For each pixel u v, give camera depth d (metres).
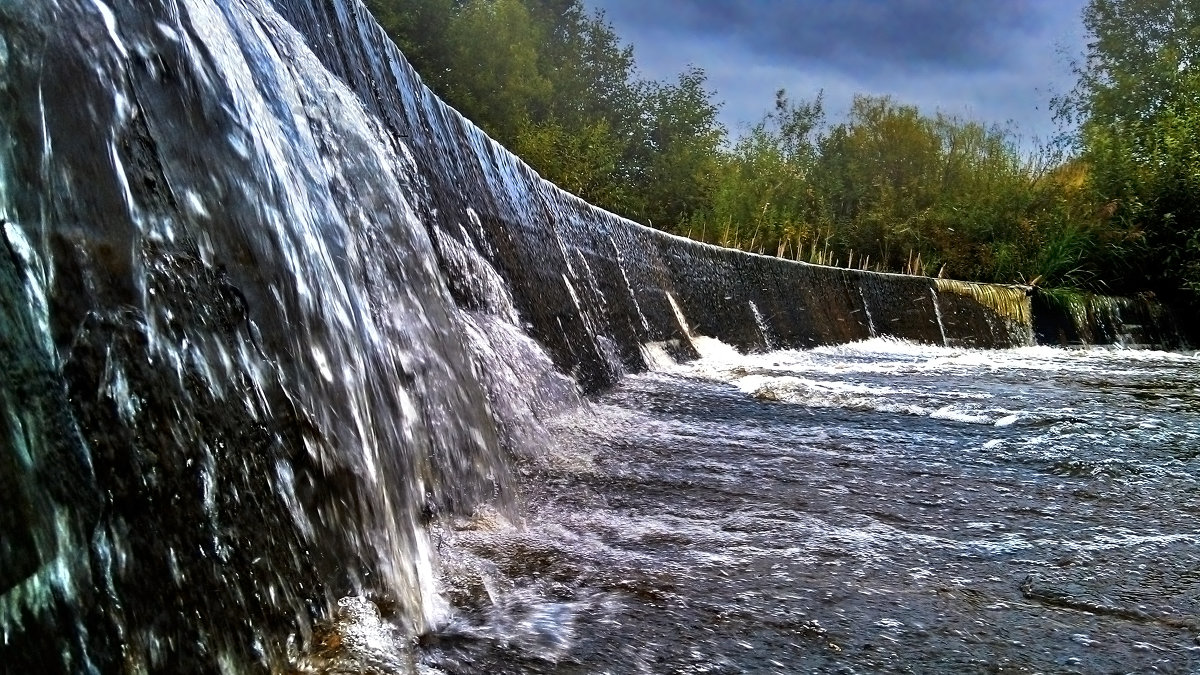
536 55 16.41
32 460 1.00
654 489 2.87
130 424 1.18
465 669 1.53
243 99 1.89
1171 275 15.07
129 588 1.09
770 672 1.56
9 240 1.08
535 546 2.22
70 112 1.27
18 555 0.94
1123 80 20.62
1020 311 13.73
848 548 2.27
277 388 1.56
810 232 16.81
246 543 1.34
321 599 1.49
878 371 7.47
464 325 3.33
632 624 1.75
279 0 3.04
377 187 2.90
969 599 1.92
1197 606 1.90
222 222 1.59
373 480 1.82
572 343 5.10
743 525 2.47
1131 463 3.38
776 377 5.91
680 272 8.05
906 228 17.05
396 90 4.12
